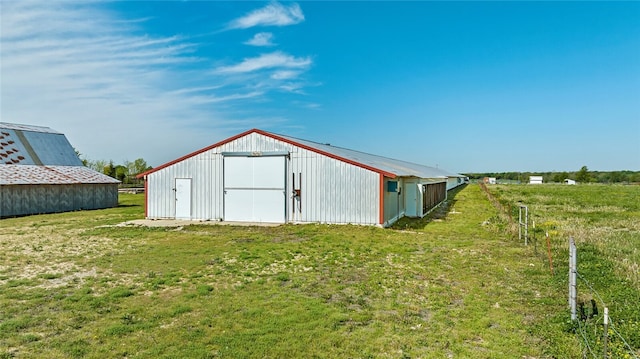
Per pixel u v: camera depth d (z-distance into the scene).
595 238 13.01
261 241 13.34
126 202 34.88
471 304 7.01
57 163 32.84
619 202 29.95
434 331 5.87
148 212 20.59
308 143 21.19
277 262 10.30
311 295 7.57
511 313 6.57
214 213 19.41
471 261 10.30
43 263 10.27
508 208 22.28
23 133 32.75
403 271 9.33
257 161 18.73
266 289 7.94
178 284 8.34
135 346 5.35
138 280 8.66
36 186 24.92
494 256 10.88
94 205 29.19
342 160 17.38
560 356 5.03
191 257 10.88
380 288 7.99
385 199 17.16
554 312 6.59
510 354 5.12
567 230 14.84
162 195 20.36
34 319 6.34
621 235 13.70
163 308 6.85
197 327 6.01
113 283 8.48
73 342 5.50
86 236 14.70
